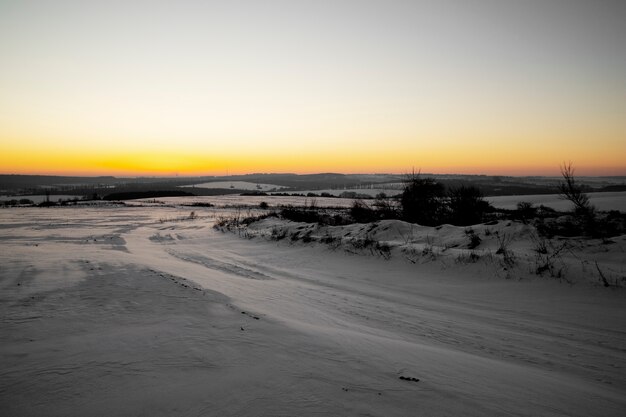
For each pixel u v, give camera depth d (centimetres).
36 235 2512
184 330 459
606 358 507
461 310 765
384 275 1131
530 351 530
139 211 5359
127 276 880
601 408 332
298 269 1298
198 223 3600
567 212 1463
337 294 911
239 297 771
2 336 427
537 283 885
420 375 355
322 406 268
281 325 502
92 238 2417
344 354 396
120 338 420
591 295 784
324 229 1975
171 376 316
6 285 734
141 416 250
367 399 286
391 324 659
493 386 353
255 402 271
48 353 368
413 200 2206
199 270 1182
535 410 304
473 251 1173
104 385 296
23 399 272
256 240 2078
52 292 681
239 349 391
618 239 1084
